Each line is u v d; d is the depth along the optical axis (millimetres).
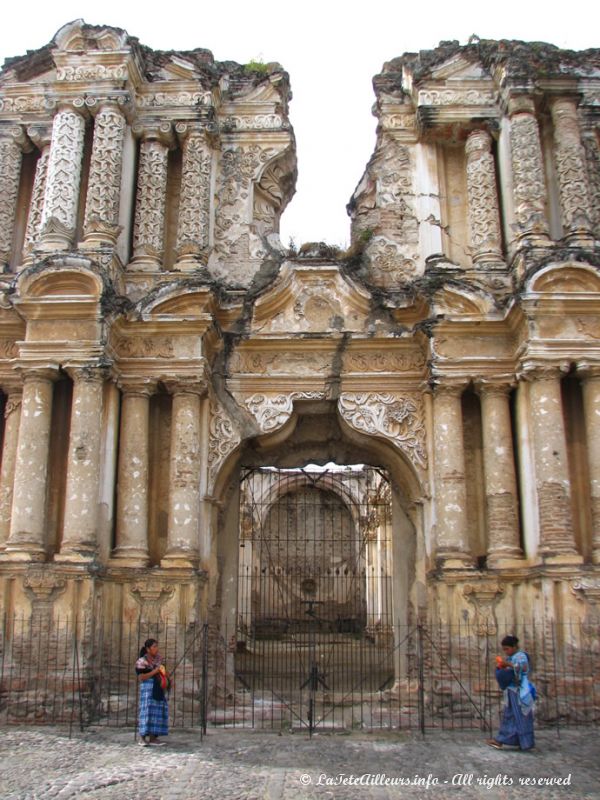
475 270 16141
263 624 29875
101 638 13758
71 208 16203
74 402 14547
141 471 15023
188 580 14258
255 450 16750
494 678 13727
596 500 14188
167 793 8742
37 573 13406
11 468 15352
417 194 17375
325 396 16016
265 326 16266
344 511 33969
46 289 14836
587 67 17578
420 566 15438
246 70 18406
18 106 17641
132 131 17266
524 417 14891
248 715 13516
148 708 11312
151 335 15492
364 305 16234
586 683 13000
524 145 16344
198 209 16797
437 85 17344
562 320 14664
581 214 15844
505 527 14617
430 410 15641
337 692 15656
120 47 16812
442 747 11188
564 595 13461
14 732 11961
